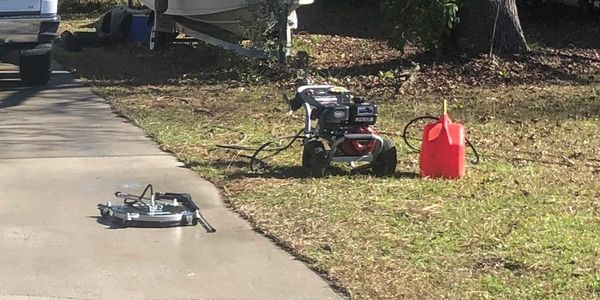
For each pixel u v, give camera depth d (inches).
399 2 483.5
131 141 313.9
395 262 189.3
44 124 343.9
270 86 443.5
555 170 275.4
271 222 217.3
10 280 177.6
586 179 263.6
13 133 324.5
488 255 193.9
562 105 393.4
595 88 437.7
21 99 405.7
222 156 291.6
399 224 215.9
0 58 425.7
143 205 224.4
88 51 590.9
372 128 277.6
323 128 260.1
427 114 370.6
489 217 222.2
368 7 811.4
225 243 202.8
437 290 173.6
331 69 490.6
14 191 244.2
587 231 210.2
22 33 416.8
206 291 173.8
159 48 577.6
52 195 241.1
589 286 175.3
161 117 358.6
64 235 206.5
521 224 215.6
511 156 295.7
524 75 467.5
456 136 262.2
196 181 259.8
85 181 257.1
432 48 489.7
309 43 600.4
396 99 409.4
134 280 179.2
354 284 176.6
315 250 196.9
